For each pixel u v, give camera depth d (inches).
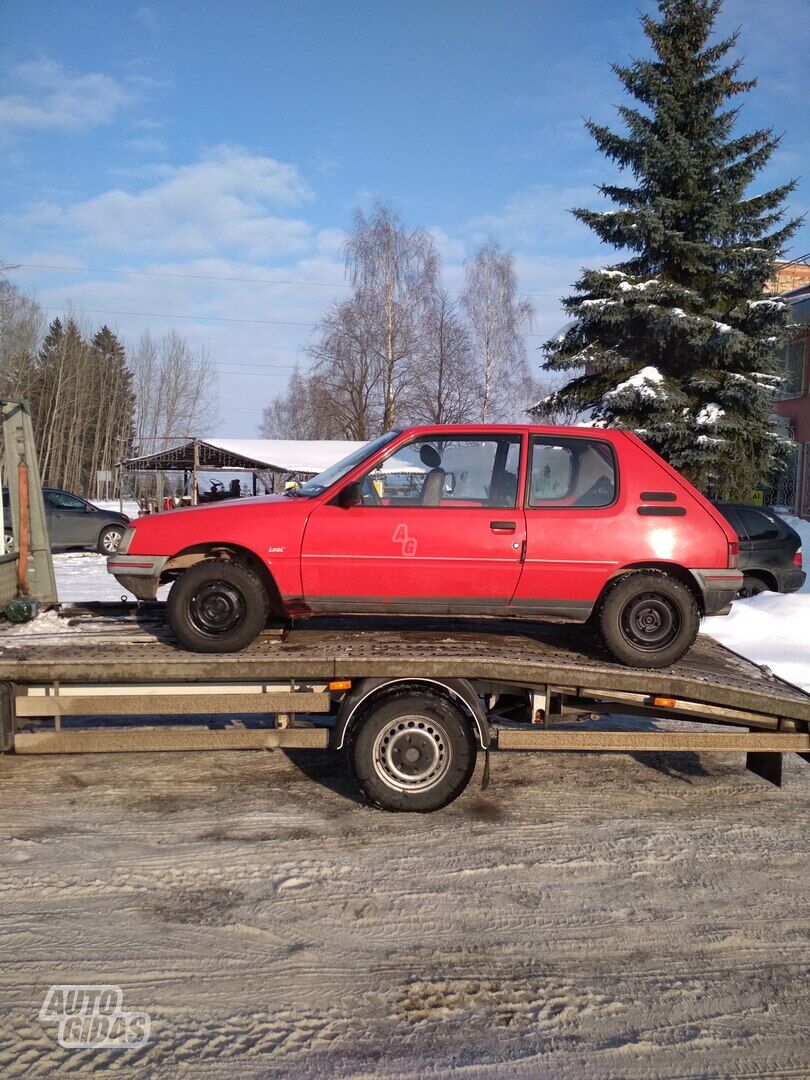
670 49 805.2
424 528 197.8
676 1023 119.2
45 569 253.9
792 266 1508.4
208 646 196.4
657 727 250.7
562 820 191.6
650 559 199.2
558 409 861.8
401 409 1577.3
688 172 776.3
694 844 180.5
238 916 145.0
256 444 1443.2
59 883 154.9
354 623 236.7
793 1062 111.7
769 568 461.7
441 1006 121.7
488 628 235.1
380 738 185.5
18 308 2315.5
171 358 2716.5
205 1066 107.6
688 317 745.0
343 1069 107.7
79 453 2726.4
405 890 156.0
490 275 1541.6
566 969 132.3
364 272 1534.2
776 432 816.3
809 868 170.1
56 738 187.5
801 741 199.5
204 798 198.4
